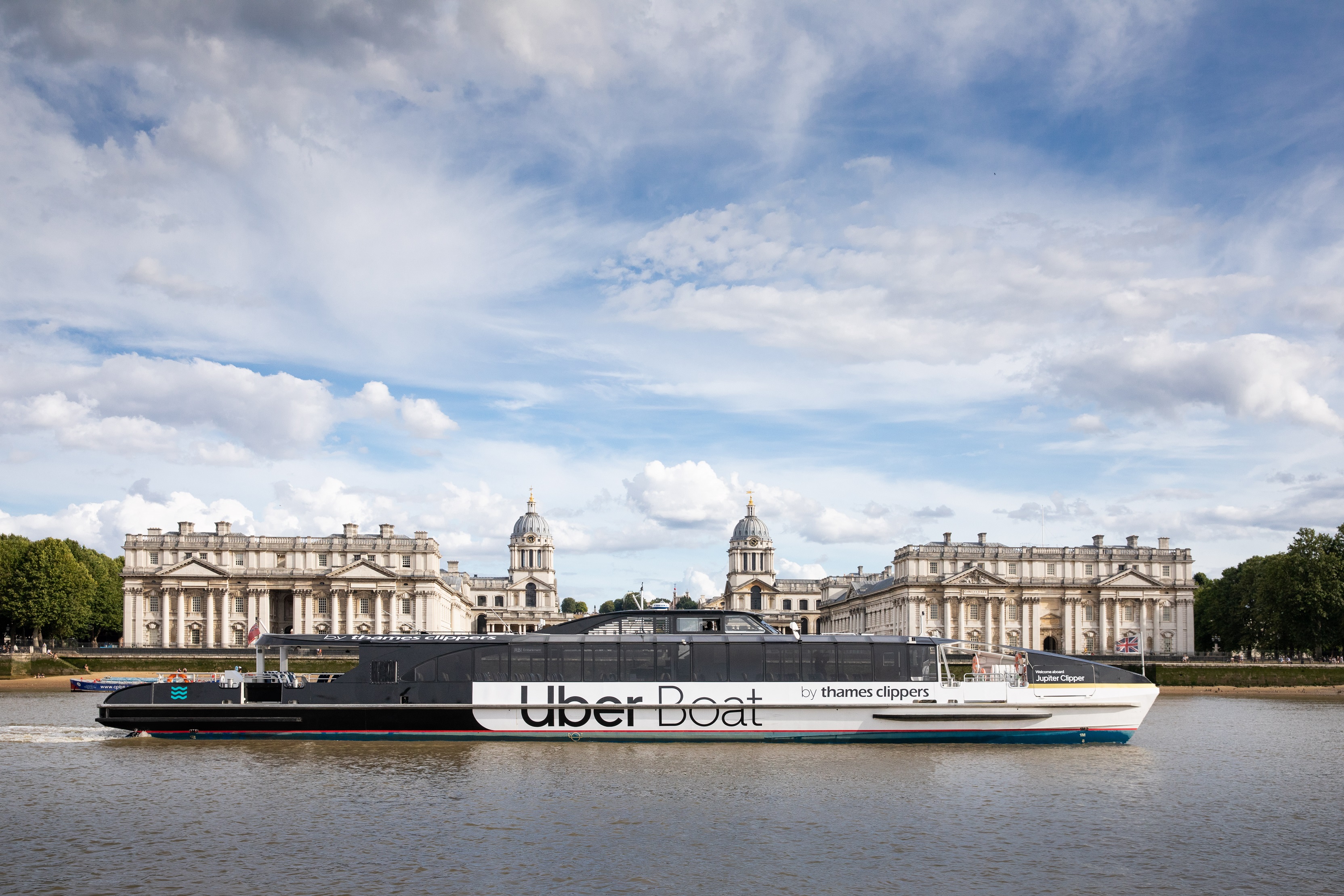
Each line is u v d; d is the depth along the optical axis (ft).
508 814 125.49
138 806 129.29
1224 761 173.58
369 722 179.73
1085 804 135.03
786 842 113.50
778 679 180.04
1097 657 459.73
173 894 95.25
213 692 181.47
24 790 138.92
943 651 189.37
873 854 109.29
